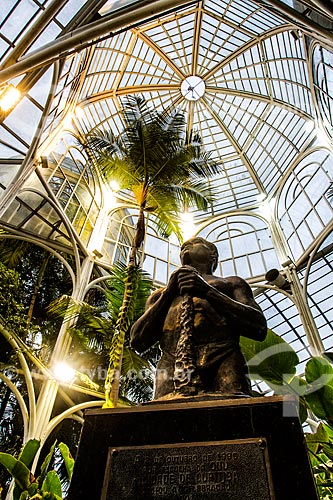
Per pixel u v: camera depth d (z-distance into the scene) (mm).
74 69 11617
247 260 16078
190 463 1890
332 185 13031
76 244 13023
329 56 11602
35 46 8320
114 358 6379
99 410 2201
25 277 12945
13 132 10008
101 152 8547
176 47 18516
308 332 12273
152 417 2098
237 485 1779
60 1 4625
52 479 4355
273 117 18125
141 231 7730
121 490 1855
